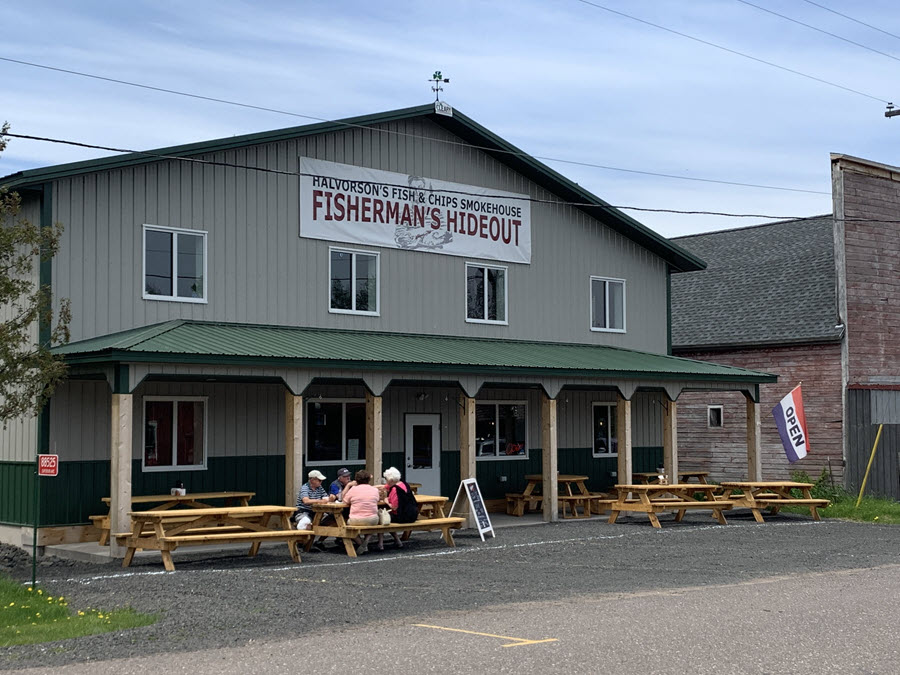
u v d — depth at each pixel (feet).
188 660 30.30
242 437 71.15
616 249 95.20
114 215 65.67
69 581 47.16
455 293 83.51
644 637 33.01
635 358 87.92
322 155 76.02
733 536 67.46
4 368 49.65
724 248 128.67
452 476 83.76
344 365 64.03
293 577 48.34
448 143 83.66
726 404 107.55
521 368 73.31
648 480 93.35
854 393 97.30
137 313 66.44
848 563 54.54
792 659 30.14
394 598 41.63
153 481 66.74
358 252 77.82
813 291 106.22
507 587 44.96
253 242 72.18
